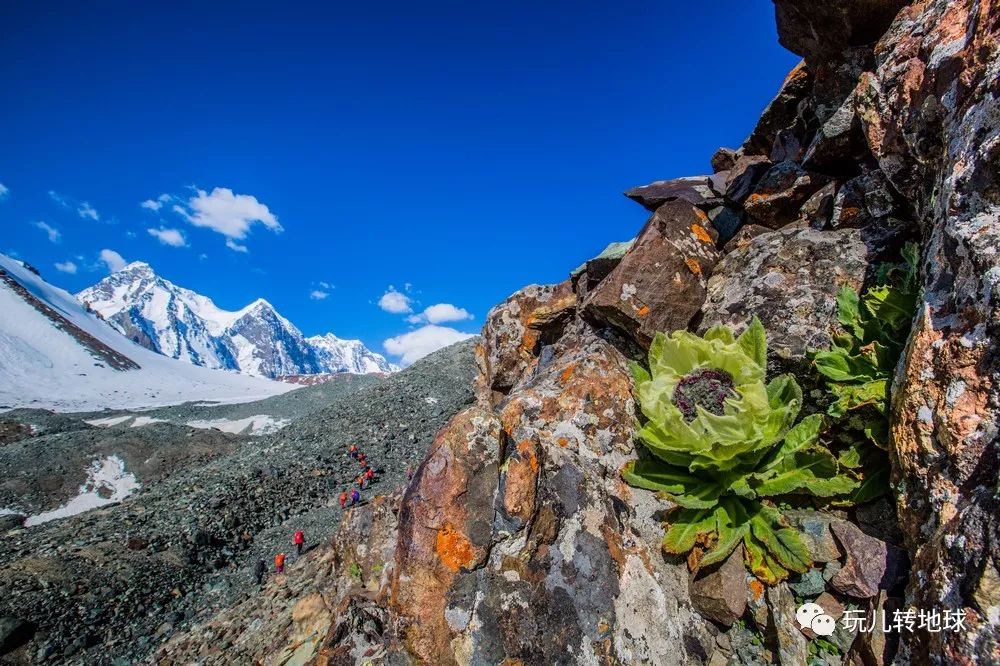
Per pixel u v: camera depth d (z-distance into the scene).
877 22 0.58
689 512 0.47
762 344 0.50
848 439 0.46
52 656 2.13
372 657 0.48
